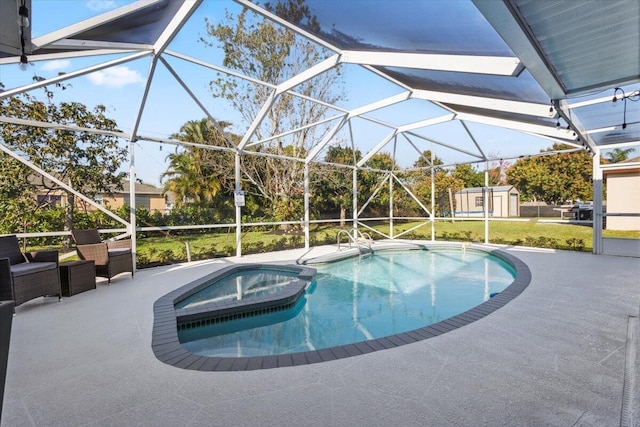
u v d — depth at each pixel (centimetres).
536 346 340
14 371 298
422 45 430
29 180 698
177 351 339
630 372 284
